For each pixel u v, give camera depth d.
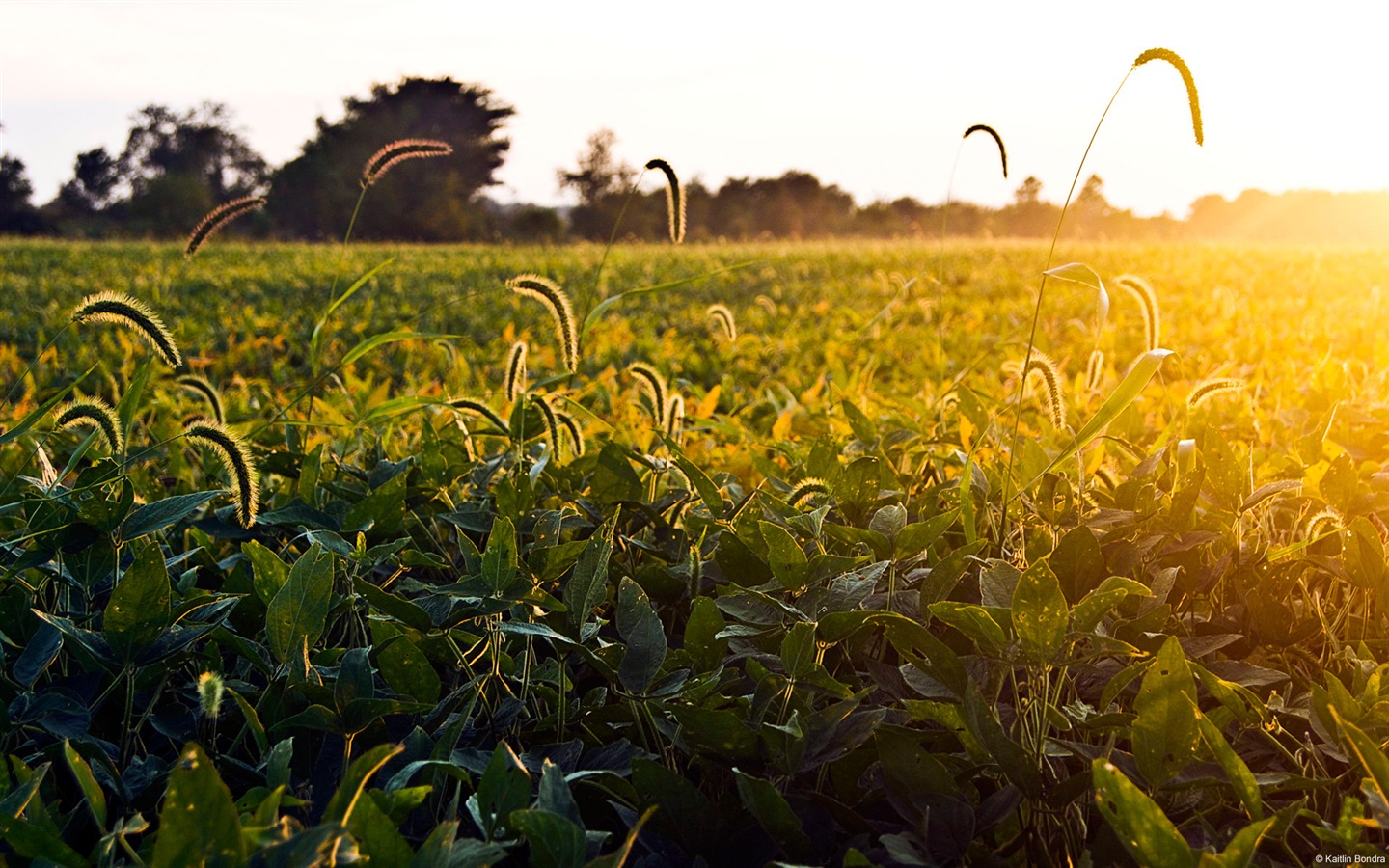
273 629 1.50
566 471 2.47
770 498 2.00
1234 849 1.03
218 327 10.98
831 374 7.43
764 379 7.26
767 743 1.34
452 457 2.70
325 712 1.37
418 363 8.24
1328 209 66.81
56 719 1.46
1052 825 1.37
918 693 1.59
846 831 1.38
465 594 1.48
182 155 83.69
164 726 1.55
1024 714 1.41
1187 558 1.96
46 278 19.36
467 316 12.12
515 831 1.21
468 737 1.56
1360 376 5.43
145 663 1.48
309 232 67.38
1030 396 3.72
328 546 1.78
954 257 25.94
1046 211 51.81
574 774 1.24
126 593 1.42
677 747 1.53
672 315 13.20
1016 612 1.30
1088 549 1.77
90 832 1.38
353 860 0.96
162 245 33.84
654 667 1.48
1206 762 1.31
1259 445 3.31
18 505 2.08
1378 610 1.94
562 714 1.53
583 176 74.31
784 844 1.25
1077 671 1.69
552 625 1.66
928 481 2.73
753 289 18.69
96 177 83.94
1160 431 3.50
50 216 79.81
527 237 67.12
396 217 65.12
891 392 4.83
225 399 3.80
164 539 2.37
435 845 1.03
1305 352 6.61
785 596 1.76
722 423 3.50
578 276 21.78
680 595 2.02
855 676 1.68
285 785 1.13
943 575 1.72
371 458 2.84
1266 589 1.96
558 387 3.48
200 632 1.52
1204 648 1.67
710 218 76.69
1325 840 1.23
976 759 1.39
